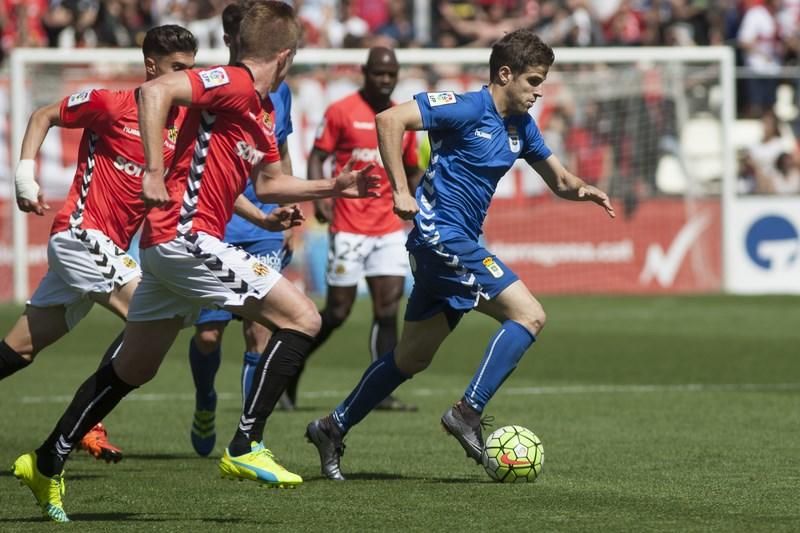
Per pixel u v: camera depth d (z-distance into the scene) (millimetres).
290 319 20750
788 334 55594
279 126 28250
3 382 41844
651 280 73250
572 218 72500
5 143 66562
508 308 24266
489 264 24250
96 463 27172
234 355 50500
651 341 53406
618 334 55938
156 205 19266
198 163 20406
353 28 81000
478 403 24203
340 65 68375
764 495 22422
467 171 24406
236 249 20688
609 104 73688
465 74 71125
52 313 24562
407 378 24906
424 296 24609
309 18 81250
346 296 37375
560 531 19203
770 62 83188
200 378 27859
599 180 73375
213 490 23406
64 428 20422
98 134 24453
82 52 66188
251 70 20859
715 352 49656
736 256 73500
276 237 31000
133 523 20094
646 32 83500
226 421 34312
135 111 24359
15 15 77000
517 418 33656
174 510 21328
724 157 72750
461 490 23125
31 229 67062
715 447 28453
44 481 20328
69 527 19781
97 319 62844
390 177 23688
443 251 24172
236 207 23438
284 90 28516
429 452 28266
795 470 25250
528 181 71875
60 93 67188
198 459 27875
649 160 73875
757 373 43688
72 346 52656
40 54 65625
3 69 75750
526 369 45250
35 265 67250
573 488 23281
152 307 20891
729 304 67875
